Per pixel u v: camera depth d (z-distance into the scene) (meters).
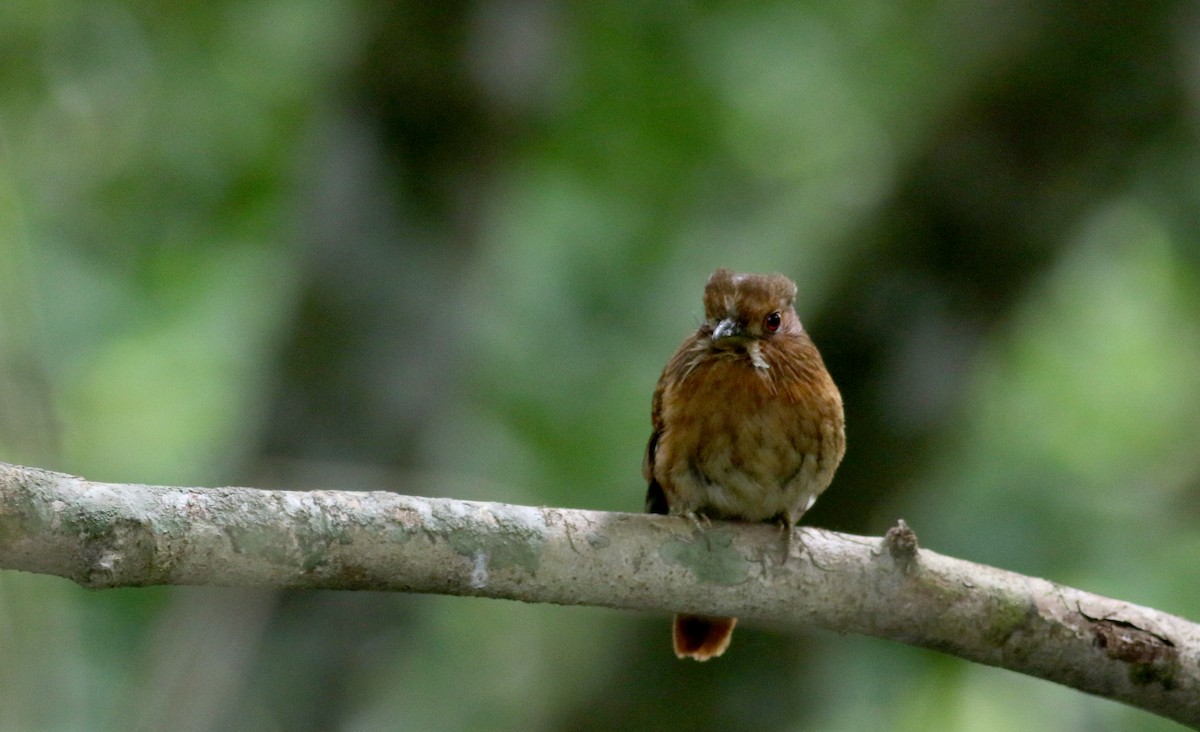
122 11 14.20
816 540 7.06
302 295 12.73
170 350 13.77
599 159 14.54
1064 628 7.13
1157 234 14.54
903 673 12.95
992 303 12.75
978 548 13.08
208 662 11.93
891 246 12.76
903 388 12.55
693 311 14.21
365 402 12.51
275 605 12.18
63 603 9.59
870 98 14.98
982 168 12.59
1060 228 12.67
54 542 5.70
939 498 13.22
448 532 6.37
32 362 8.69
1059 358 15.20
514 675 13.88
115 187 14.28
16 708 8.13
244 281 14.17
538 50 12.98
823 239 14.09
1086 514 13.44
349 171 12.75
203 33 14.37
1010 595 7.13
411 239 12.73
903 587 7.06
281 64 14.54
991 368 13.56
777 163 15.11
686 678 12.58
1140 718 13.05
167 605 12.49
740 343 8.08
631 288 14.33
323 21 14.29
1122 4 12.27
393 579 6.29
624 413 13.80
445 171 12.78
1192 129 12.76
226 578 6.01
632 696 12.71
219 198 14.33
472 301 13.03
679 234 14.61
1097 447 14.62
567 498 13.56
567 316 14.12
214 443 13.11
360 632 12.30
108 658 12.21
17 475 5.69
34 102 14.06
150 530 5.84
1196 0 12.39
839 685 12.87
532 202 14.39
